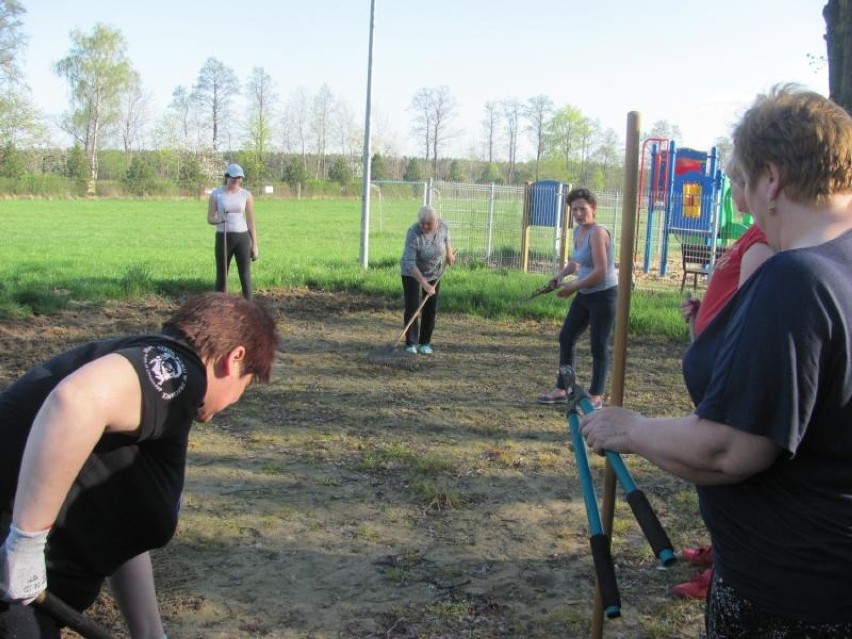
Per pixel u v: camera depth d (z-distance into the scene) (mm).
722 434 1775
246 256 11828
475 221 20750
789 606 1796
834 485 1751
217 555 4293
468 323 11750
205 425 6535
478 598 3898
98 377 1979
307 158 91688
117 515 2252
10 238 27578
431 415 7000
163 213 48438
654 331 11250
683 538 4594
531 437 6434
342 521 4742
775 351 1698
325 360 9117
